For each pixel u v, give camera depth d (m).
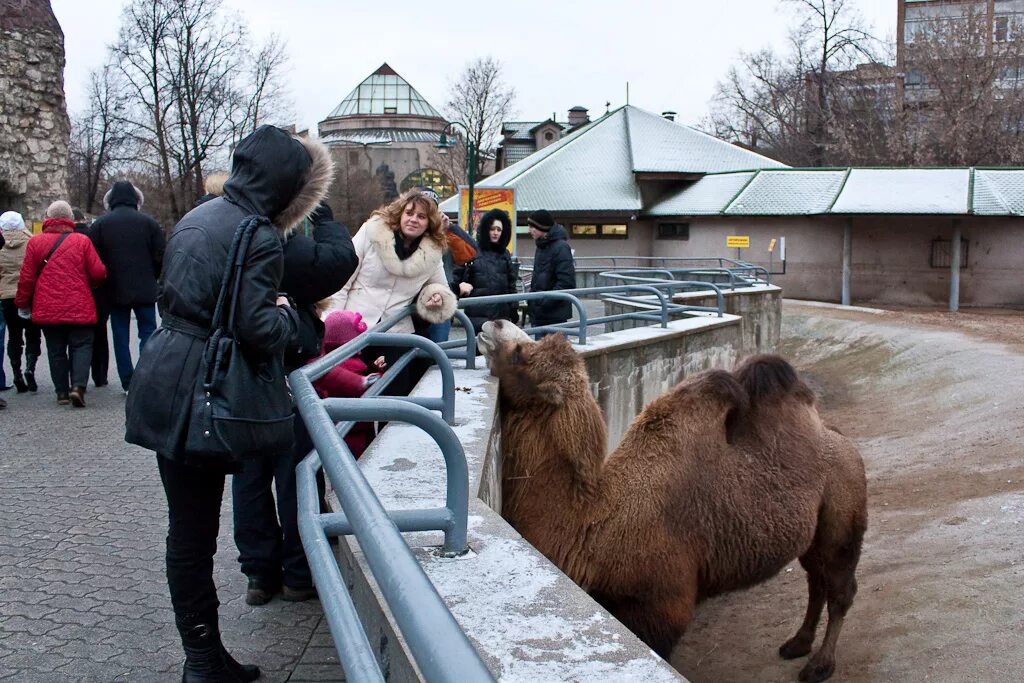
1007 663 5.08
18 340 9.88
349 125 92.25
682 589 4.04
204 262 2.94
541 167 37.09
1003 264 28.83
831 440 5.19
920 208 28.28
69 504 5.80
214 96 43.22
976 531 7.18
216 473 3.18
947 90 38.38
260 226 3.00
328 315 4.89
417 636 1.15
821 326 24.33
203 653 3.25
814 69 50.81
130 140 45.12
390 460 3.55
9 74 18.59
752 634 6.45
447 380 4.10
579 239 35.41
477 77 61.44
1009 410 11.52
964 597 6.00
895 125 41.44
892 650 5.64
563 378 3.84
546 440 3.86
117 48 41.59
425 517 2.61
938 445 10.91
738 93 58.69
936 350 18.12
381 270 5.57
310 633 4.02
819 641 6.07
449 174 61.56
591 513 3.85
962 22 39.31
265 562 4.34
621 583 3.88
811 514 4.73
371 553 1.41
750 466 4.44
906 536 7.57
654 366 9.87
